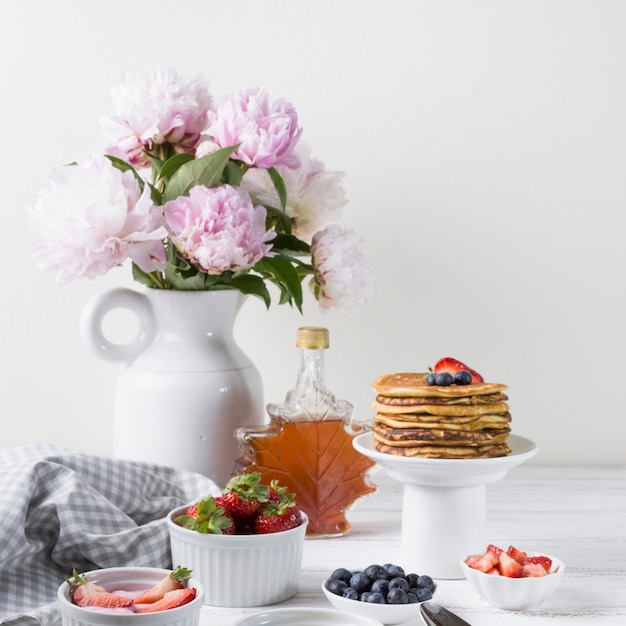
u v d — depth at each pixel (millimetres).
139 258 1697
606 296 2012
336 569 1628
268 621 1503
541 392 2023
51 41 1990
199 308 1772
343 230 1793
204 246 1688
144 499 1707
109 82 1996
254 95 1763
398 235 2008
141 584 1519
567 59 1991
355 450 1749
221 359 1784
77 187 1688
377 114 1996
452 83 1993
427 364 2018
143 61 1995
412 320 2014
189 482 1728
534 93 1993
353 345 2014
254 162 1734
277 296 2004
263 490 1595
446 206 2004
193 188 1710
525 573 1562
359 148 2000
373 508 1861
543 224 2004
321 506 1747
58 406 2023
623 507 1845
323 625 1502
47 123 1996
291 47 1993
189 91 1780
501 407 1624
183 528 1583
